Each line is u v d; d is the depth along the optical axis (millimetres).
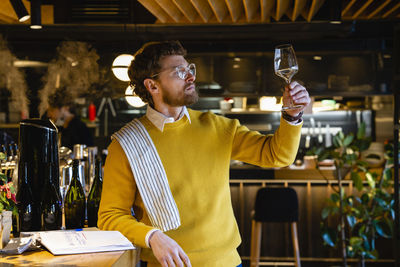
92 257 1458
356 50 6367
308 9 4578
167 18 5059
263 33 6070
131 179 1784
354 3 5270
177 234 1762
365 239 5148
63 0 5066
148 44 1858
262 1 4160
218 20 4828
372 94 6352
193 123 1885
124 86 6305
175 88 1793
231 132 1912
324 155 5234
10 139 3854
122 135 1798
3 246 1553
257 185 5887
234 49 6453
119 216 1729
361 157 5848
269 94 6453
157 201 1750
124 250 1546
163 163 1792
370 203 5637
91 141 6238
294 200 4754
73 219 2217
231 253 1834
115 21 5078
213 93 6488
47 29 5777
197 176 1812
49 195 1978
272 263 5762
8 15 4836
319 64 6418
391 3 5027
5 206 1721
